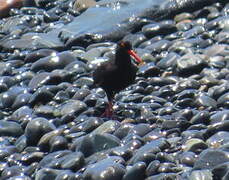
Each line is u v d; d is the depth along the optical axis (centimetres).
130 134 1330
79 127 1439
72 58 1859
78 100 1605
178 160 1214
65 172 1240
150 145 1250
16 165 1358
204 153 1171
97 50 1900
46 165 1303
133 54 1556
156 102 1546
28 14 2411
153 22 2069
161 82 1653
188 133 1313
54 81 1750
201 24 2019
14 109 1662
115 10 2130
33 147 1414
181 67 1697
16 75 1848
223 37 1862
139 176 1167
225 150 1179
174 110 1462
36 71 1853
